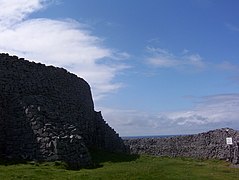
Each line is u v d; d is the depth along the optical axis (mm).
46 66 45500
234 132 57875
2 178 25469
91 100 60000
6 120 36656
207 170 34812
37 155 33500
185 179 29109
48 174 28203
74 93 50719
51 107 39531
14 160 33188
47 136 33781
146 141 62844
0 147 35469
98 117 57562
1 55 39000
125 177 28625
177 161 43062
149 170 32531
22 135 35094
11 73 39469
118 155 45906
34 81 42188
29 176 26812
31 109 35500
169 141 61500
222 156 53156
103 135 55312
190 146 59000
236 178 30891
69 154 33594
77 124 46188
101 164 36438
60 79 47625
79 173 29641
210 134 58938
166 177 29422
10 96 38062
